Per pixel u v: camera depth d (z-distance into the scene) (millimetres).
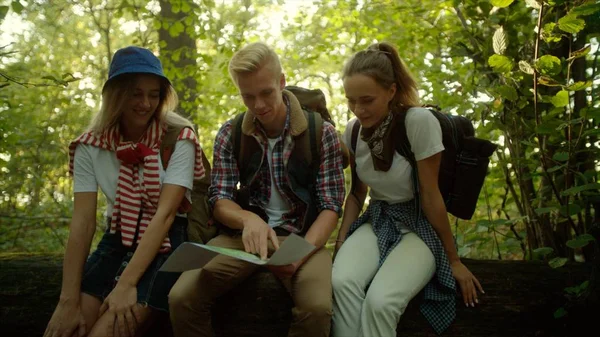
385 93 2270
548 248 2457
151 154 2240
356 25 5152
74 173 2271
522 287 2369
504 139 3137
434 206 2258
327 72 7734
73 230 2195
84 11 5590
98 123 2268
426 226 2338
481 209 4773
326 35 5500
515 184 3412
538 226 3076
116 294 2047
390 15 4730
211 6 4785
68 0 5469
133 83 2195
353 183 2602
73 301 2107
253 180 2396
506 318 2312
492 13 3006
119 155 2230
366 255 2268
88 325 2143
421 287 2191
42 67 6832
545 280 2398
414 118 2252
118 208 2242
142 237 2133
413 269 2164
